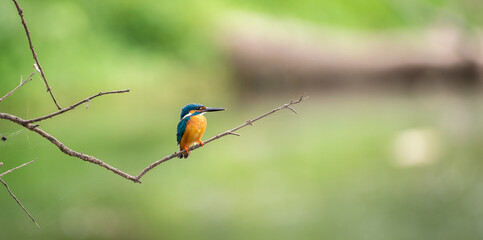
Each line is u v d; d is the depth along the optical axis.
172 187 9.92
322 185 9.86
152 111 20.19
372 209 8.38
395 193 9.09
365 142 13.36
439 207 8.24
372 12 33.00
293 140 14.52
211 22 27.67
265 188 9.85
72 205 8.52
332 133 15.05
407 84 27.55
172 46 25.69
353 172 10.54
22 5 20.81
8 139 4.79
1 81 18.16
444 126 14.60
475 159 10.71
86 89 20.64
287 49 27.33
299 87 26.72
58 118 18.20
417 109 18.86
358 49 28.95
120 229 7.77
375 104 21.06
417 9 33.47
